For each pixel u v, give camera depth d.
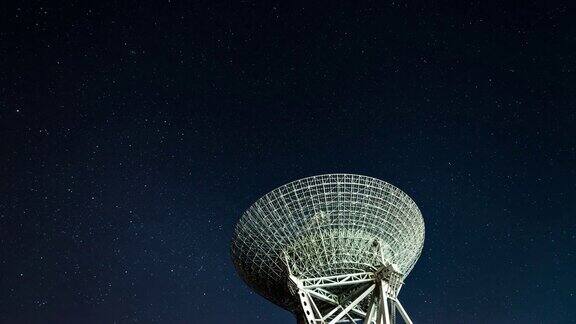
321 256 35.22
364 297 33.62
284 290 36.25
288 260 35.47
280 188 36.56
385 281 33.16
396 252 36.66
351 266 35.06
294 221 36.00
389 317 31.95
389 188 37.19
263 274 36.22
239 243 36.84
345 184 36.66
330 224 35.94
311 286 33.50
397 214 36.88
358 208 36.38
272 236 36.00
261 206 36.62
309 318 32.06
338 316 32.19
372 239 35.97
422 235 38.34
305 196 36.34
